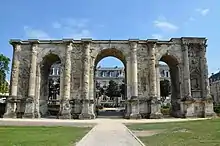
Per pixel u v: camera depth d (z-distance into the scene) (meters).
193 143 15.19
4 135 19.59
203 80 48.12
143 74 48.16
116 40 48.97
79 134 20.69
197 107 46.12
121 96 110.75
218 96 105.12
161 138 18.14
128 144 15.38
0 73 67.50
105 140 17.16
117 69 129.25
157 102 45.72
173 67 52.88
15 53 49.19
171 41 49.81
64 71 47.78
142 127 27.88
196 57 49.50
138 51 49.09
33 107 46.19
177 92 50.28
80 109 46.12
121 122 36.62
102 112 66.81
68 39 48.81
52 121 38.28
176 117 47.81
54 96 91.88
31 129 25.05
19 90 48.28
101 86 123.38
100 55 51.41
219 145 14.09
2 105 50.06
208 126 24.78
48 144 15.03
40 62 48.91
